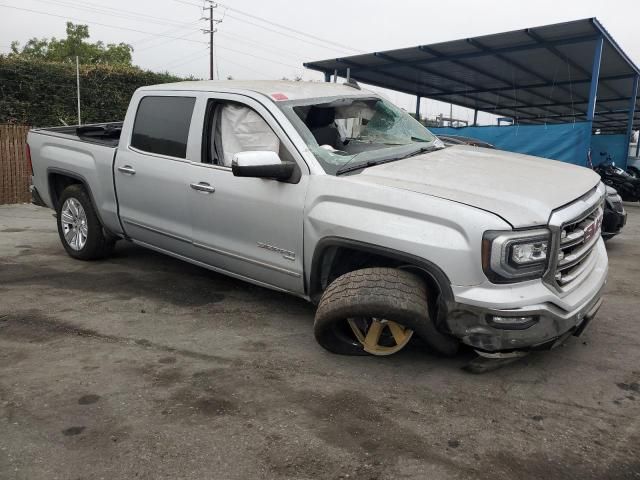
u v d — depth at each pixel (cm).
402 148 417
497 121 2816
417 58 1559
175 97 454
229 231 407
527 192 313
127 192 491
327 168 356
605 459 250
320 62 1666
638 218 1116
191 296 478
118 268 561
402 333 331
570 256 313
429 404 297
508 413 289
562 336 317
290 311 443
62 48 4188
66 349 366
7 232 748
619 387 319
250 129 401
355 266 361
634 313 450
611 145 1631
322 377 329
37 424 275
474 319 293
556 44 1327
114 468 242
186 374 332
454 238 292
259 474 238
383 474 238
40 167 598
